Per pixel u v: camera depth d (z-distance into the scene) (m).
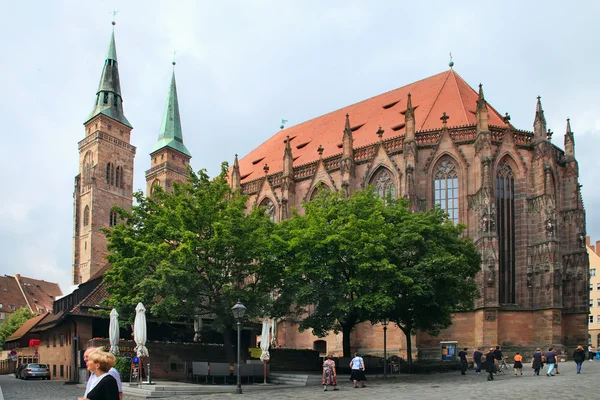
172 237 48.78
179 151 159.12
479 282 68.31
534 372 51.03
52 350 71.56
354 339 76.00
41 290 189.25
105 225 151.00
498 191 74.38
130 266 49.12
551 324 68.56
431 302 51.22
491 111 85.38
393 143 79.31
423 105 86.50
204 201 49.53
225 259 48.62
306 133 106.19
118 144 158.25
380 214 53.34
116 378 11.19
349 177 81.50
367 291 49.00
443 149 75.75
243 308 38.78
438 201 75.88
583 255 76.44
